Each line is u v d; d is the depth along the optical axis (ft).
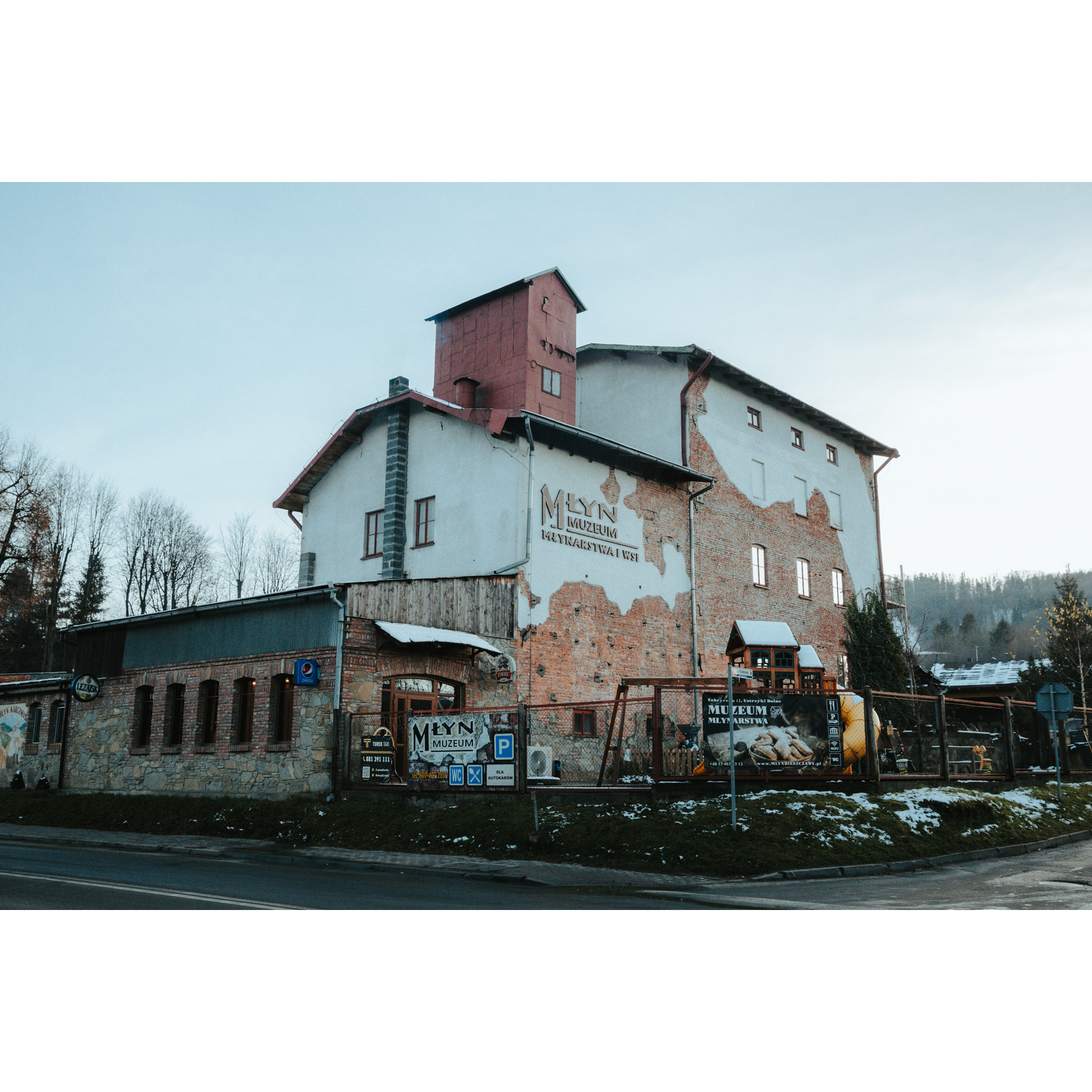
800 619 103.09
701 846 40.93
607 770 64.39
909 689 115.44
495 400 83.46
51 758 78.38
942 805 49.32
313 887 33.73
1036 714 79.00
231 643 64.64
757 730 49.39
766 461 102.53
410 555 77.61
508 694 66.39
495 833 45.68
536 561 70.49
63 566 161.07
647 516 83.41
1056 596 145.69
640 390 94.99
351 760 56.13
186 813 59.00
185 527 173.99
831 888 35.32
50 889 31.04
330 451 86.07
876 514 123.54
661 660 81.51
